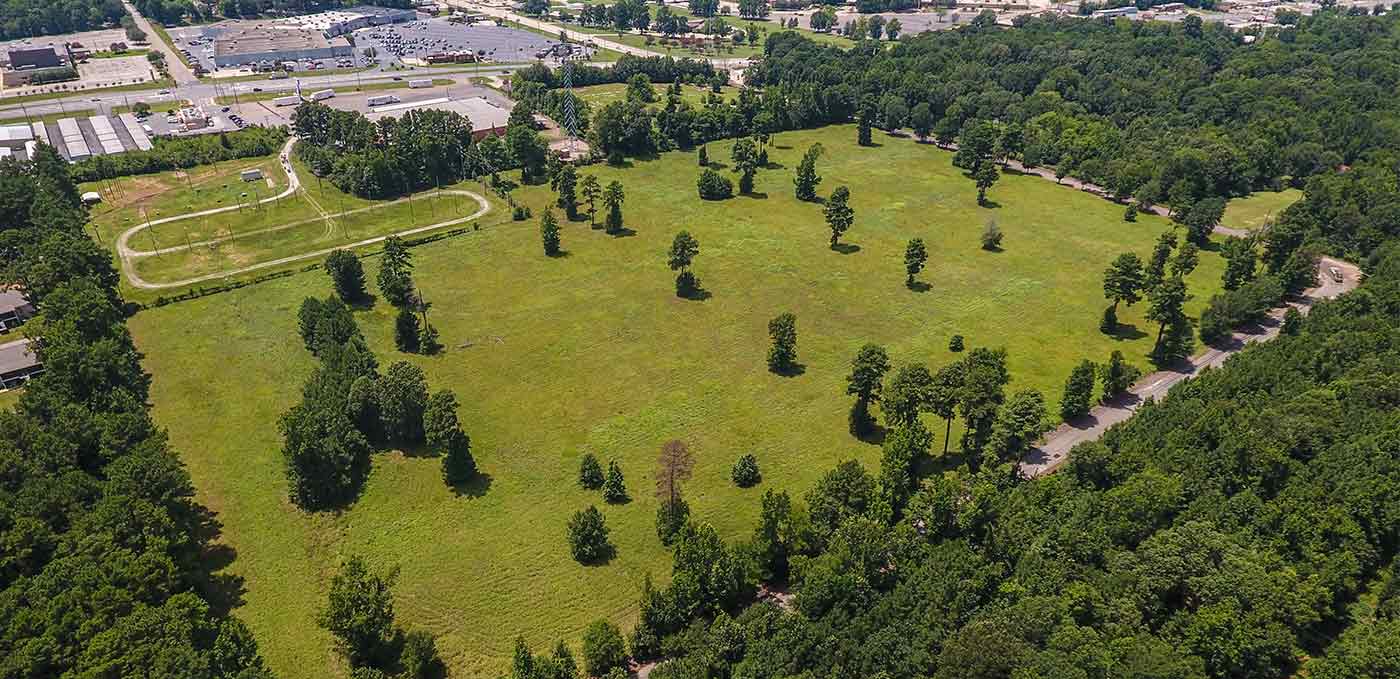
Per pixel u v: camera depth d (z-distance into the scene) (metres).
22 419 119.00
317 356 162.88
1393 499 101.19
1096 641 84.44
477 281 195.50
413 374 137.88
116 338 154.00
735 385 155.38
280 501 125.31
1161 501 103.69
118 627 86.62
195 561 109.44
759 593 108.25
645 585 100.75
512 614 105.94
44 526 101.00
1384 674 80.06
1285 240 192.00
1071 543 98.75
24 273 172.38
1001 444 122.62
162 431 133.62
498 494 127.44
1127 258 165.88
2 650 85.31
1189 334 162.62
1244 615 87.38
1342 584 94.38
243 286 190.75
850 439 140.00
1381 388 122.06
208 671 84.44
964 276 199.00
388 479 130.25
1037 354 164.38
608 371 159.75
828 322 177.75
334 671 98.31
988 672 83.00
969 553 101.25
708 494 126.75
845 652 89.50
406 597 108.31
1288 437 113.56
